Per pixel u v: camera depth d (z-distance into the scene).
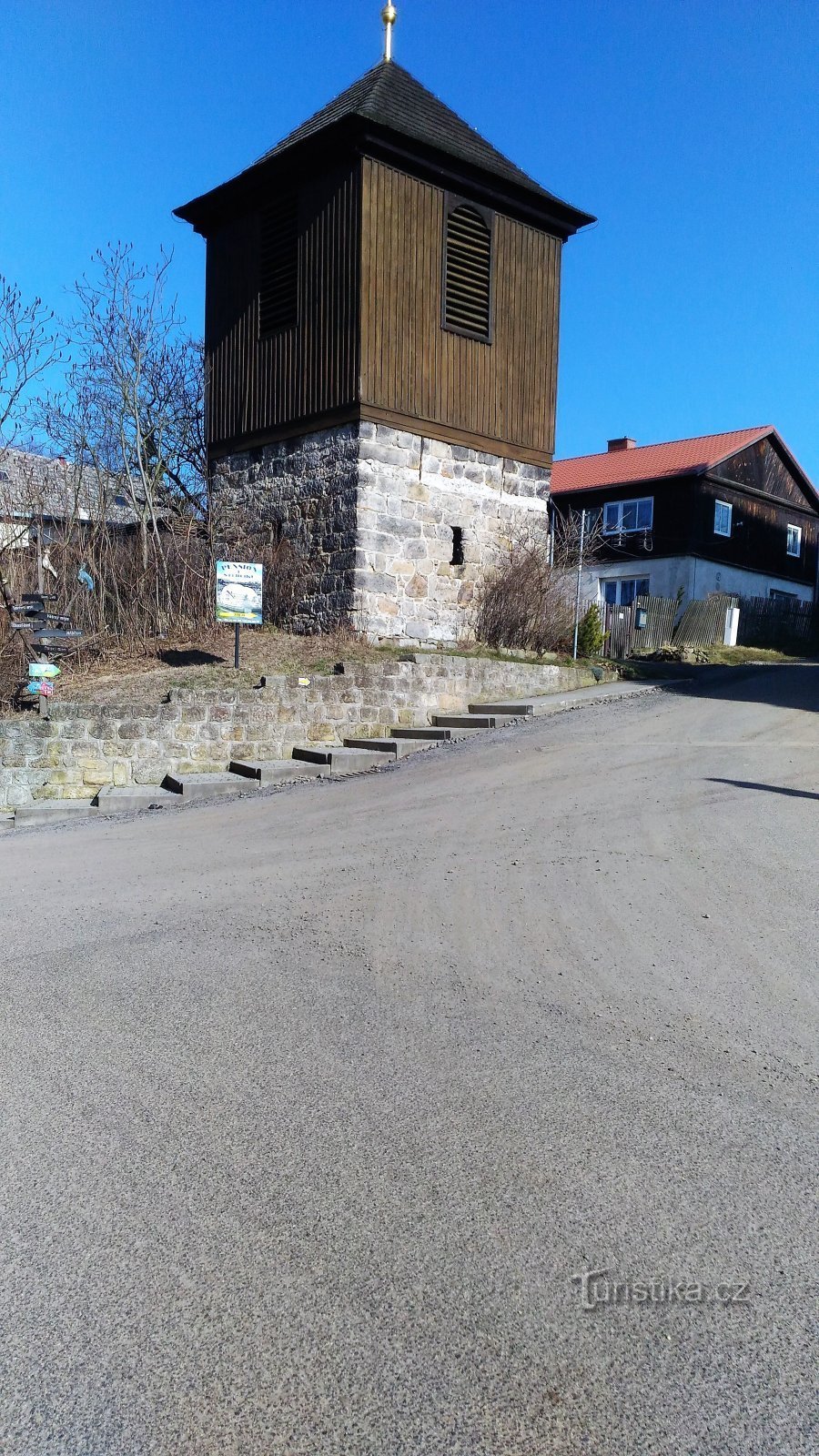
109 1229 2.99
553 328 17.66
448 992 4.81
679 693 15.62
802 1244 2.89
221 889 6.84
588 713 13.85
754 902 5.98
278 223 16.31
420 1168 3.29
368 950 5.45
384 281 15.03
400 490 15.44
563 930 5.64
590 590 32.38
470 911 6.05
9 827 10.16
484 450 16.55
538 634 17.16
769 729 12.15
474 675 14.37
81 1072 4.05
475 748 11.89
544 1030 4.35
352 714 13.00
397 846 7.76
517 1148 3.40
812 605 32.38
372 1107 3.70
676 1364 2.44
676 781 9.45
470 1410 2.31
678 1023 4.39
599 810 8.49
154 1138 3.51
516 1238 2.92
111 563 15.79
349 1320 2.59
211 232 17.81
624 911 5.91
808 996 4.64
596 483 32.28
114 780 11.59
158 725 11.73
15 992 4.97
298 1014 4.60
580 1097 3.75
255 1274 2.78
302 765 11.39
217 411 17.66
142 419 22.25
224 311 17.50
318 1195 3.15
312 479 15.77
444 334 15.89
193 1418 2.29
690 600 29.61
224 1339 2.53
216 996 4.85
